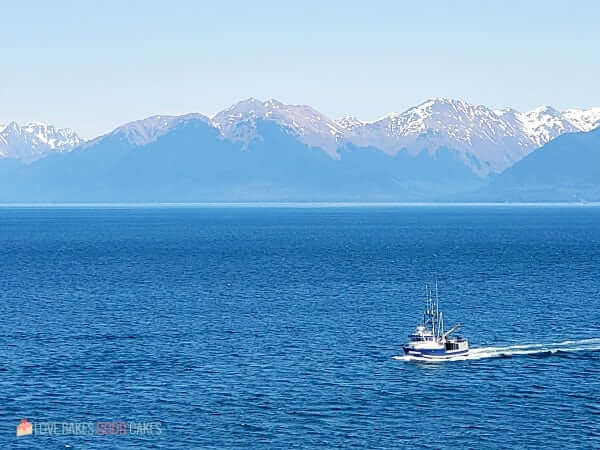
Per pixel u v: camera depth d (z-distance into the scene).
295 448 197.50
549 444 199.38
